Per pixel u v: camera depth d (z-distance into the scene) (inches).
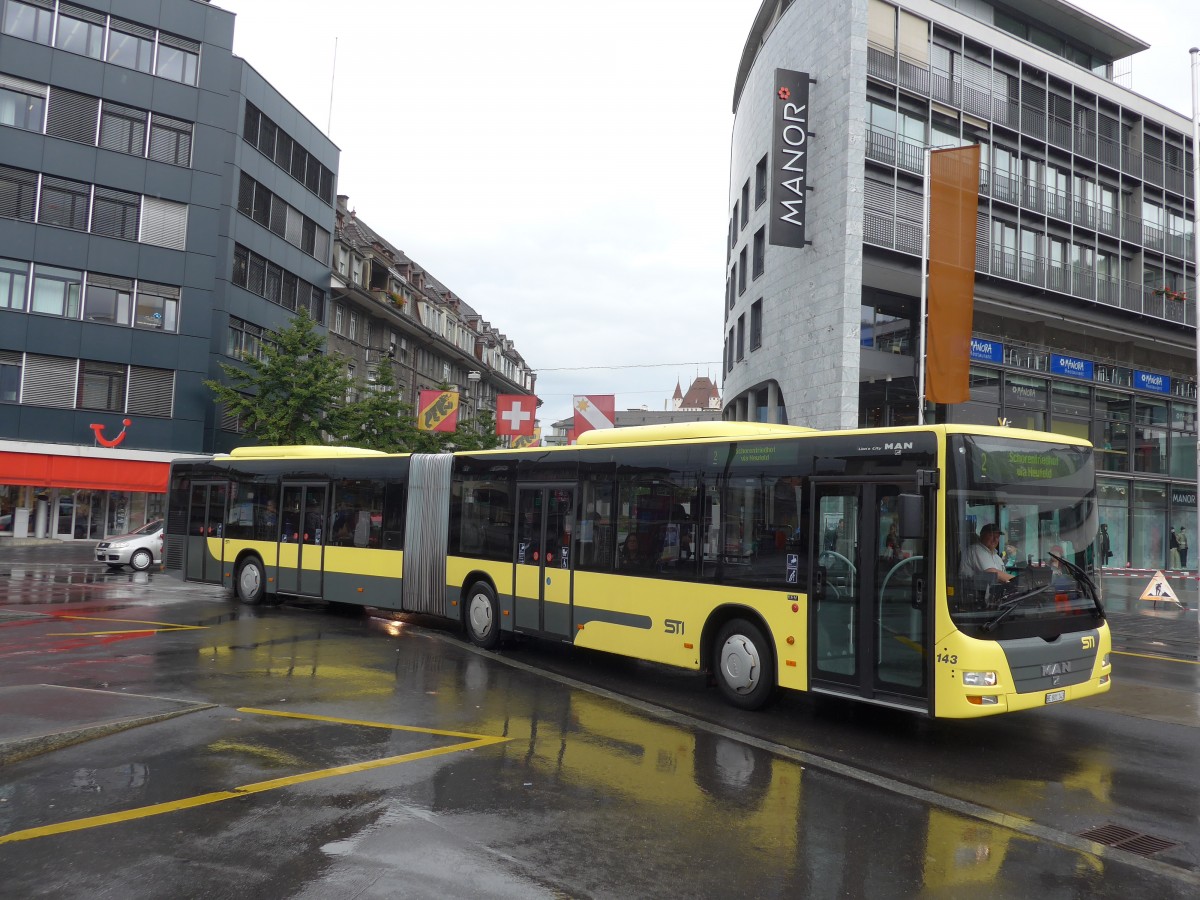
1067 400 1267.2
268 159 1542.8
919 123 1065.5
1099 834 221.8
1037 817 233.5
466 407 2871.6
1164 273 1370.6
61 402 1289.4
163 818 208.5
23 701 301.9
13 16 1267.2
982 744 311.1
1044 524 315.0
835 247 983.6
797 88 1024.2
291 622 566.3
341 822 209.2
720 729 319.9
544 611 447.5
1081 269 1247.5
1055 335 1300.4
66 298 1295.5
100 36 1327.5
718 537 367.2
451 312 2687.0
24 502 1338.6
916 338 1067.9
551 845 200.1
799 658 331.9
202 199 1393.9
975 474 298.2
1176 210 1396.4
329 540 596.7
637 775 257.0
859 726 332.8
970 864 199.0
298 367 1291.8
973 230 802.8
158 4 1368.1
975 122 1118.4
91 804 217.0
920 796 248.2
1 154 1251.2
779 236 1015.6
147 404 1348.4
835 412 964.6
